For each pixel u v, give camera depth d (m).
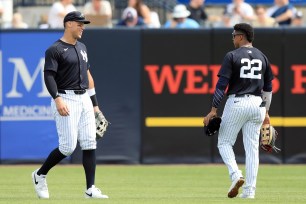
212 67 54.62
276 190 40.25
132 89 54.69
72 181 45.19
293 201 33.66
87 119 33.81
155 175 48.69
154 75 54.78
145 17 61.19
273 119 54.69
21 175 48.44
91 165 34.03
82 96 33.66
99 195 34.12
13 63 54.69
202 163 55.06
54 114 33.66
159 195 37.28
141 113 54.84
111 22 62.84
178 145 54.94
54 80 33.06
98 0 59.91
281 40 54.62
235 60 33.66
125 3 65.62
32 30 54.53
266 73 34.31
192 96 54.78
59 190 40.09
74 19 33.25
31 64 54.62
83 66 33.59
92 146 33.97
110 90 54.62
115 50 54.62
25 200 33.50
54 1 64.31
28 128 54.91
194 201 33.19
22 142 55.00
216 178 46.97
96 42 54.53
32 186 42.00
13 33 54.56
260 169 52.09
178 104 54.81
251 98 33.72
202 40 54.62
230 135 34.09
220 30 54.59
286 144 54.91
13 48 54.56
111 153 54.94
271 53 54.69
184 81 54.78
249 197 34.53
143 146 54.94
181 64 54.72
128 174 49.34
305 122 54.75
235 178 33.34
